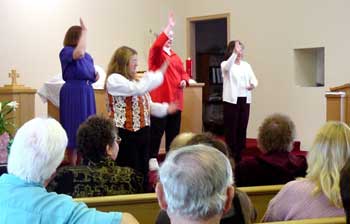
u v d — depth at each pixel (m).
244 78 6.54
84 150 2.53
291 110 7.85
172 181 1.33
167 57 5.36
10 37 6.89
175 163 1.35
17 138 1.69
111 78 4.11
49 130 1.69
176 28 8.88
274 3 7.92
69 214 1.63
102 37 7.90
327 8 7.43
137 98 4.18
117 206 2.35
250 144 7.84
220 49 9.48
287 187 2.32
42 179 1.69
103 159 2.52
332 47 7.42
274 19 7.93
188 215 1.33
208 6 8.66
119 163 4.18
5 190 1.65
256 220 2.63
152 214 2.40
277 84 7.96
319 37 7.52
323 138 2.23
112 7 8.02
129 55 4.16
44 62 7.27
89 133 2.51
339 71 7.38
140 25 8.38
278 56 7.93
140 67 8.38
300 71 7.85
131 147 4.18
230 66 6.37
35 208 1.62
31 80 7.12
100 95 5.94
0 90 5.38
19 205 1.63
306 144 7.71
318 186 2.23
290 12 7.77
